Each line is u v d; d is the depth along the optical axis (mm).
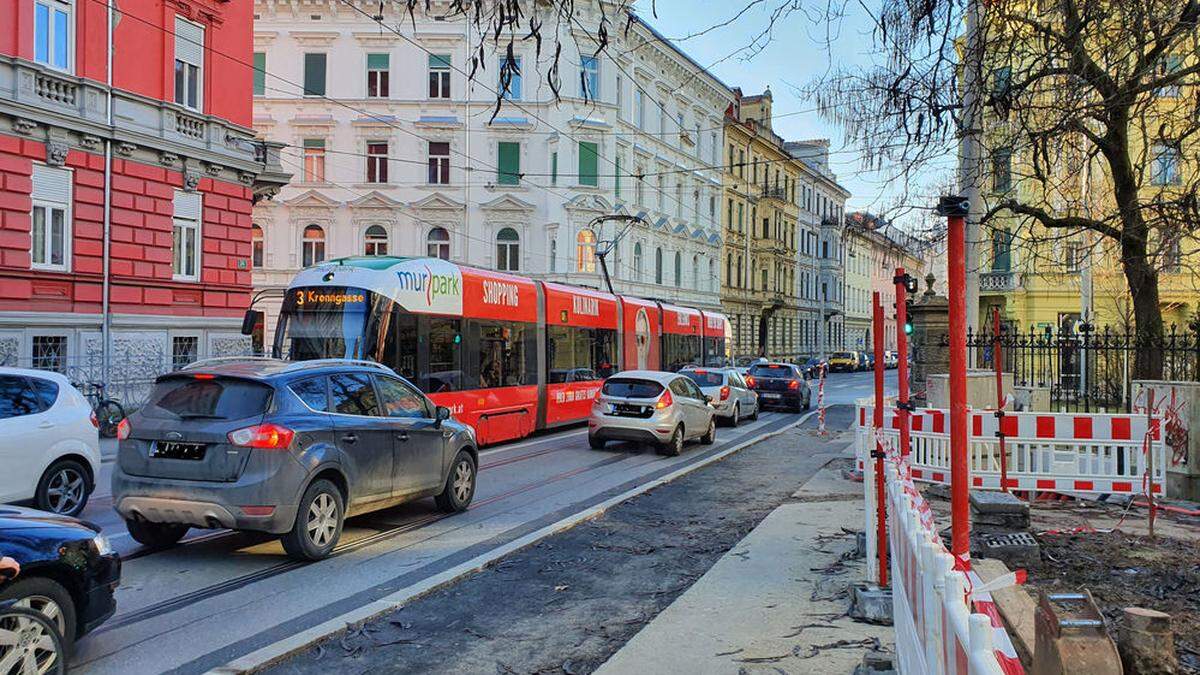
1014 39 6641
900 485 4258
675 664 4832
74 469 9172
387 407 8602
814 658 4883
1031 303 32469
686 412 15609
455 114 38469
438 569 7203
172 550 7730
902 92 6727
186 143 20938
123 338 19422
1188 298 22781
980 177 8906
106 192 18984
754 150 59875
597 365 21422
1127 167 9906
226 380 7324
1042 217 11109
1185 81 7637
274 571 7059
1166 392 10273
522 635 5551
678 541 8320
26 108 17094
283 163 38281
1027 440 9844
